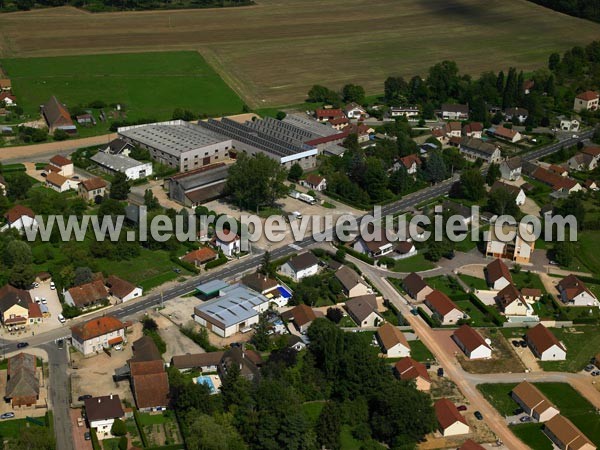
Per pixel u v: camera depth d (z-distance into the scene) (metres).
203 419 199.88
